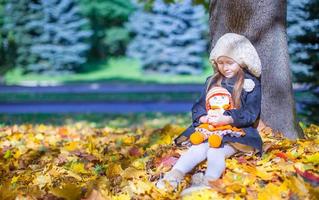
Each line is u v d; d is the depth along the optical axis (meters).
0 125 9.84
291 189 3.45
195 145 3.97
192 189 3.59
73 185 3.78
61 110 15.76
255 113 4.16
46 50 29.31
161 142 5.42
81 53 30.11
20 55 29.19
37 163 5.14
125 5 34.50
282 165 3.90
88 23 31.45
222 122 4.01
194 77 28.69
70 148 5.73
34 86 23.75
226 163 3.93
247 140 4.03
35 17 29.05
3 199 3.81
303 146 4.44
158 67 29.59
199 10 29.02
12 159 5.39
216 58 4.29
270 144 4.36
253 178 3.71
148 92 20.33
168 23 29.27
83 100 17.88
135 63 33.09
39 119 13.10
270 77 4.95
